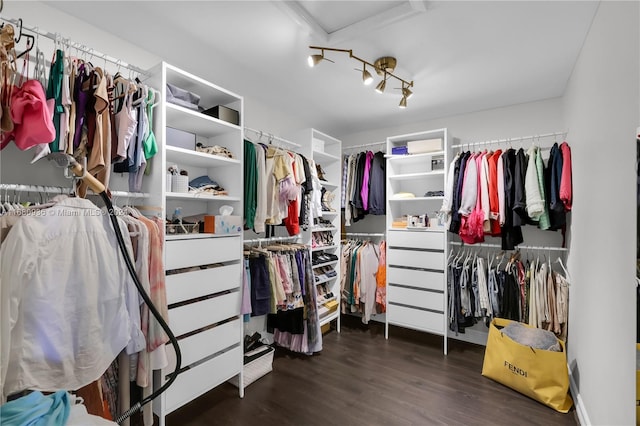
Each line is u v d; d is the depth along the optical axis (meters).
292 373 2.41
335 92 2.81
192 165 2.23
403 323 3.09
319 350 2.77
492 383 2.27
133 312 1.31
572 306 2.28
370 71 2.40
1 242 1.05
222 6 1.67
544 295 2.53
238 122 2.22
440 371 2.46
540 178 2.46
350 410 1.94
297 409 1.94
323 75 2.49
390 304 3.18
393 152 3.27
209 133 2.26
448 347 2.96
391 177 3.24
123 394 1.33
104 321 1.19
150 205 1.73
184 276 1.74
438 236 2.92
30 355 1.03
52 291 1.07
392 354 2.78
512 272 2.69
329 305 3.21
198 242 1.82
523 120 3.01
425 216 3.03
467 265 2.91
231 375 2.02
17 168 1.51
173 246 1.69
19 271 1.00
